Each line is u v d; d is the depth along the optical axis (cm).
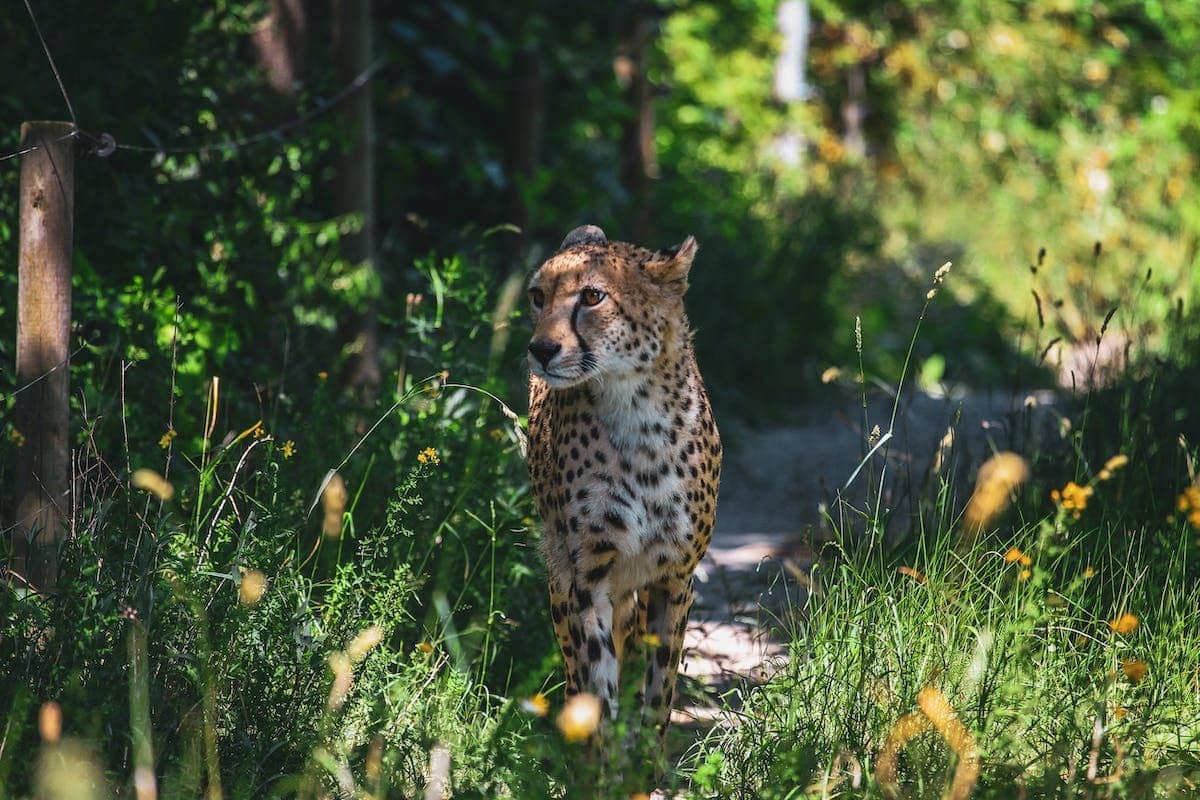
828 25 3731
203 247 1267
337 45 1462
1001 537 996
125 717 716
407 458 1034
